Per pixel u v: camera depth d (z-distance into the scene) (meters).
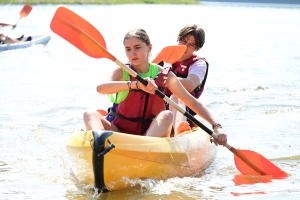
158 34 72.06
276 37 75.25
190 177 14.75
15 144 18.25
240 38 72.38
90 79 33.62
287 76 36.44
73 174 14.91
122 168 12.78
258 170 15.20
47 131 20.11
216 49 56.38
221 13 162.75
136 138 12.99
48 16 103.00
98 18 104.44
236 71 38.91
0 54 47.03
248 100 27.14
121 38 64.38
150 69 14.59
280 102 26.67
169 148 13.65
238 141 19.12
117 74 14.34
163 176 13.91
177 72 17.91
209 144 16.62
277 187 14.06
